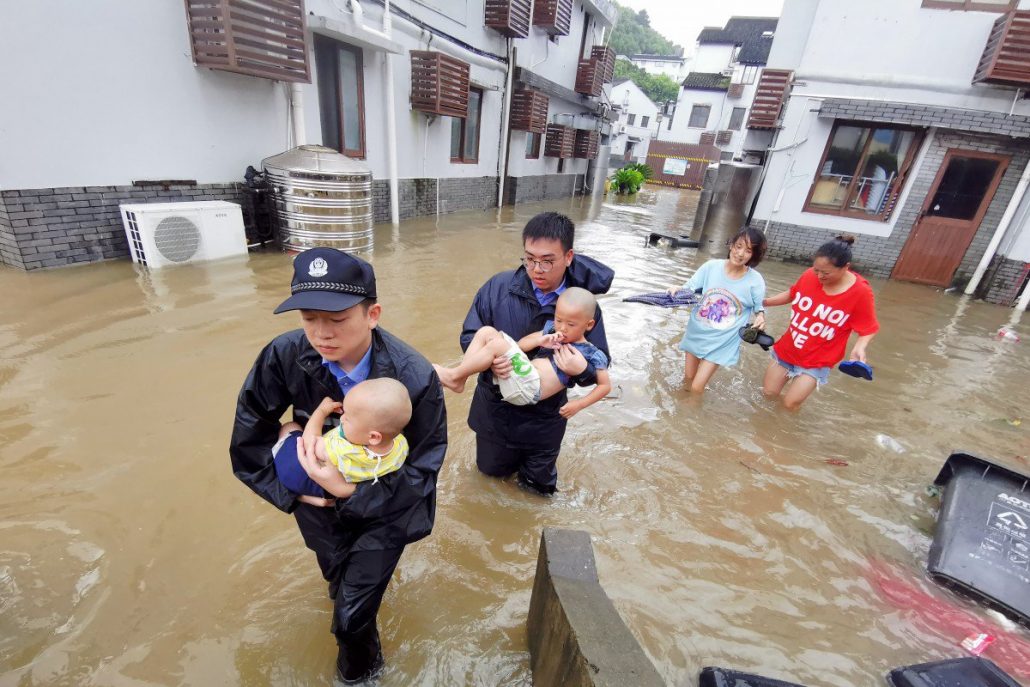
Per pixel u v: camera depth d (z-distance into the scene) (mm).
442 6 11133
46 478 2906
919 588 2805
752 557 2939
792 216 11922
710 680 2066
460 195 13703
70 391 3723
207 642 2123
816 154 11383
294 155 7164
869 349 6703
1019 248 10055
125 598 2277
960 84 10195
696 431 4258
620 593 2580
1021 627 2586
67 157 5691
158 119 6391
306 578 2467
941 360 6547
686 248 12016
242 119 7359
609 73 23344
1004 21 9359
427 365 1858
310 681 2020
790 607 2615
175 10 6285
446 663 2133
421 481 1836
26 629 2098
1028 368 6520
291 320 5195
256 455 1839
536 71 16688
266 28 6793
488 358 2559
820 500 3508
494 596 2484
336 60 8742
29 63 5234
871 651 2398
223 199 7328
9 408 3473
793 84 11289
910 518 3400
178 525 2693
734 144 35219
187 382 3975
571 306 2516
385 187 10602
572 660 1627
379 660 2086
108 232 6199
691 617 2494
